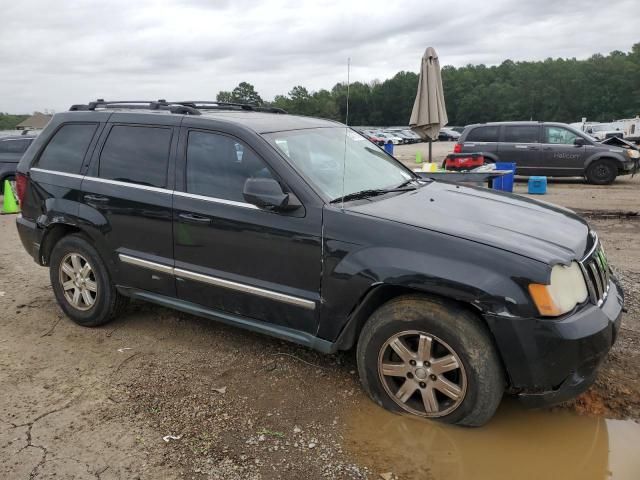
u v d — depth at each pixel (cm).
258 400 343
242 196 362
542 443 300
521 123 1467
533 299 278
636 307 471
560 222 350
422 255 299
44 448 296
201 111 423
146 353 412
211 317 392
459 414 303
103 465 282
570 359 279
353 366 387
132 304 510
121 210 414
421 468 280
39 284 590
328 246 326
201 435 307
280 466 281
